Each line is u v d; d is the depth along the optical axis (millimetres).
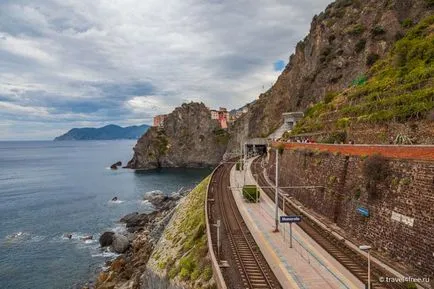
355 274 25344
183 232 45875
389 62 68625
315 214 41812
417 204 25281
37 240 69125
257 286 24688
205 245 34812
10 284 50625
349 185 35375
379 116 39844
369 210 30906
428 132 32562
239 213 46594
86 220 83625
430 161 24859
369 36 95250
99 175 168000
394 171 28500
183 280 31031
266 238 35375
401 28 85750
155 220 77125
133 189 126938
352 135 45250
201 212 48688
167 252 42469
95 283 49969
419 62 52031
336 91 98375
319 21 127688
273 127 158500
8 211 92750
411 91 43188
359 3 114625
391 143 36750
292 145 59250
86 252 62469
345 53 104562
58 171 188375
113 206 98938
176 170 189000
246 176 80125
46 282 51156
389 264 26031
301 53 150625
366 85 63781
